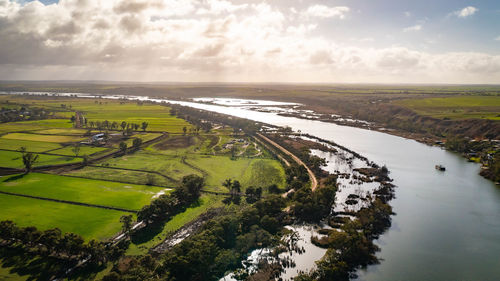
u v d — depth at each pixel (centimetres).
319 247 12938
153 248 12412
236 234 13225
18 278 10319
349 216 15800
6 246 12169
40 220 14300
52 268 10900
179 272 10588
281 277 10981
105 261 11406
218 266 11275
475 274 11488
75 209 15638
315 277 10938
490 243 13625
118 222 14312
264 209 14950
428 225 15138
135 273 9831
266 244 12875
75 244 11144
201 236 11931
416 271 11612
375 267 11794
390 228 14838
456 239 13900
